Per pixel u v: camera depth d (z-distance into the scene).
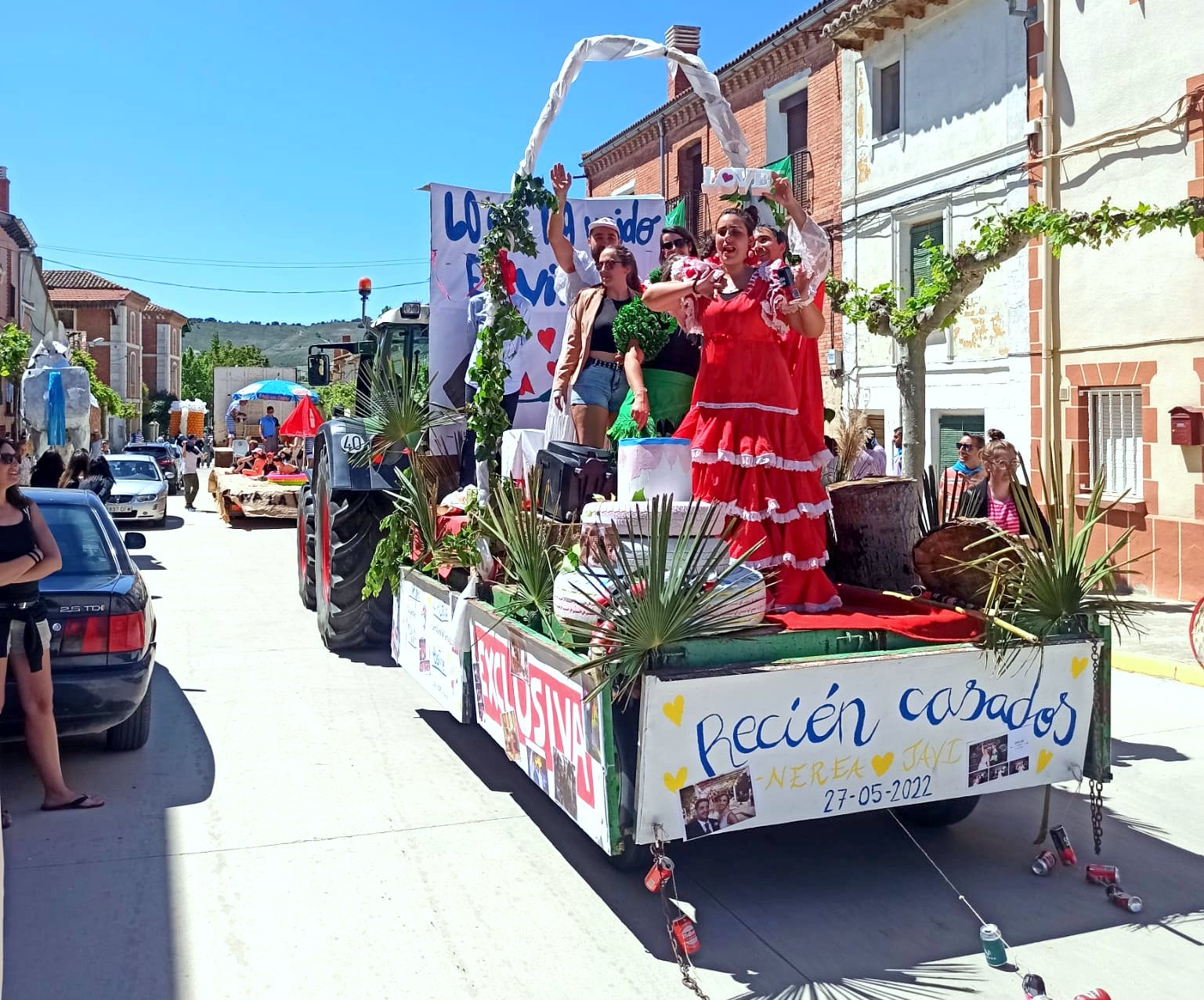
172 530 18.86
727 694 3.42
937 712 3.78
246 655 8.03
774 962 3.47
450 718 6.35
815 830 4.71
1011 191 12.47
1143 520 10.81
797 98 17.45
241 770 5.39
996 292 12.87
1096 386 11.41
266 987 3.31
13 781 5.25
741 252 4.19
